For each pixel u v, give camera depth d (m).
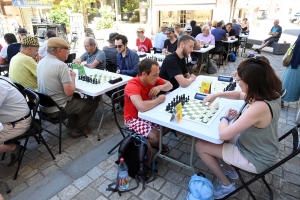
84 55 3.79
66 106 2.47
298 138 1.52
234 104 1.88
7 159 2.36
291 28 17.91
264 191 1.84
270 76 1.28
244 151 1.49
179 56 2.46
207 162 1.67
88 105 2.68
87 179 2.03
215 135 1.42
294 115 3.18
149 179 2.01
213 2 9.90
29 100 2.25
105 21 11.32
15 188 1.94
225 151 1.54
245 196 1.80
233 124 1.34
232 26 7.73
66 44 2.39
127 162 1.95
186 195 1.83
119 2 12.62
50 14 10.51
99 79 2.79
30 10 12.14
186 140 2.66
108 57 3.96
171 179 2.01
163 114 1.73
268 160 1.44
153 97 2.09
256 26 15.30
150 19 12.13
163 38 5.36
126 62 3.40
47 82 2.32
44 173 2.12
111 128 2.95
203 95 2.01
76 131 2.73
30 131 2.08
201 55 5.32
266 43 7.88
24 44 2.62
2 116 1.91
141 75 1.93
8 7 11.76
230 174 1.95
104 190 1.90
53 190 1.91
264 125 1.34
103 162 2.26
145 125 2.05
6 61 4.23
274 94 1.30
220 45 6.13
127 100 2.08
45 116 2.45
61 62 2.33
